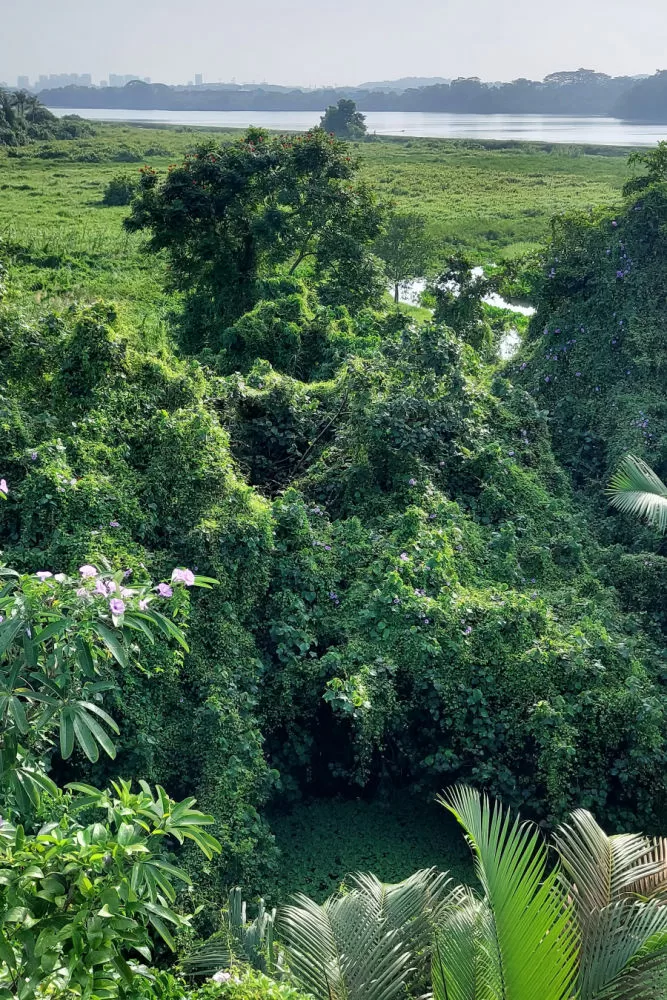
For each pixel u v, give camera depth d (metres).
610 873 5.16
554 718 7.57
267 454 11.66
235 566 8.04
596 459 14.12
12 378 9.60
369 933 4.77
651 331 14.48
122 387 9.56
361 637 8.19
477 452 10.94
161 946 6.03
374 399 10.80
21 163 72.88
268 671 8.07
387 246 30.56
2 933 3.12
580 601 9.50
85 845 3.29
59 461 7.88
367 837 7.93
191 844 6.50
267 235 19.83
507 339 24.27
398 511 10.09
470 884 7.42
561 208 49.50
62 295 26.17
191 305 21.27
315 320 16.61
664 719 8.28
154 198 20.25
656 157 15.66
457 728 7.85
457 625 8.09
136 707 6.88
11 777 3.74
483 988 4.18
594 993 4.42
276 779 7.45
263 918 5.36
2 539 7.79
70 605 3.64
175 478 8.67
